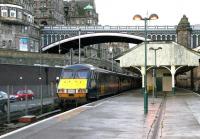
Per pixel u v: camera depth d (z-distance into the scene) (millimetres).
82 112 27703
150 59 62531
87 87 39938
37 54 93062
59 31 152250
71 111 28438
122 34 145750
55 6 199000
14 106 28016
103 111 28594
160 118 24875
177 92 67750
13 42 134500
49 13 194250
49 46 151625
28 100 31141
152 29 145250
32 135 17031
